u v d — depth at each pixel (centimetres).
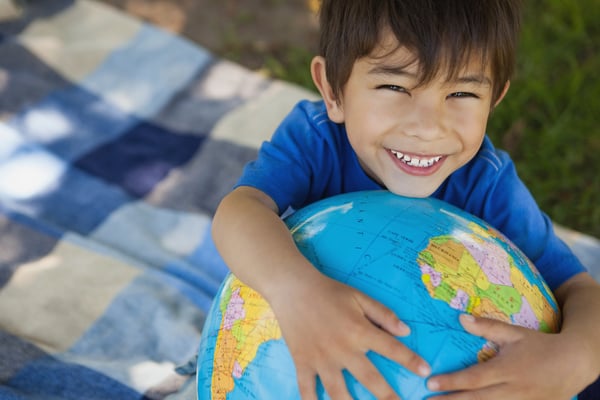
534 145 337
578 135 341
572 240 279
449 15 158
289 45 414
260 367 144
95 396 206
